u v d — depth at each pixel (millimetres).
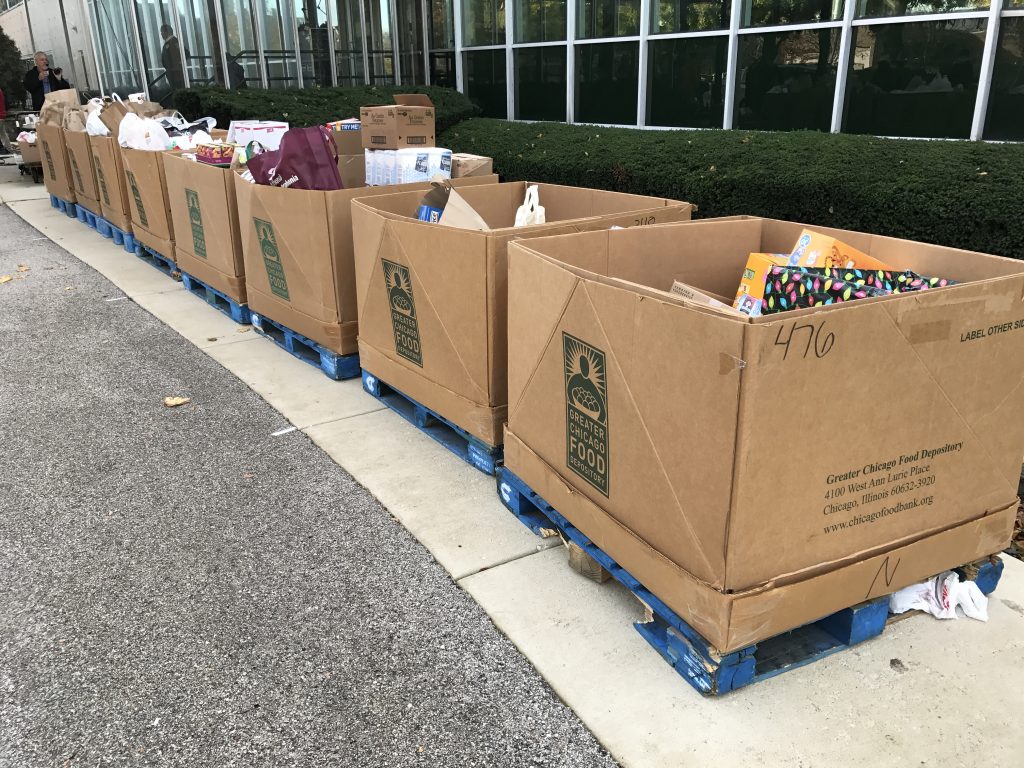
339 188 4254
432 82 11383
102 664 2109
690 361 1771
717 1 7172
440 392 3207
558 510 2498
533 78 9594
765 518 1793
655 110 8078
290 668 2088
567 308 2209
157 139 6410
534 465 2588
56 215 9281
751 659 1941
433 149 4660
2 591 2430
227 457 3307
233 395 3984
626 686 2008
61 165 8695
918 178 4328
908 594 2217
